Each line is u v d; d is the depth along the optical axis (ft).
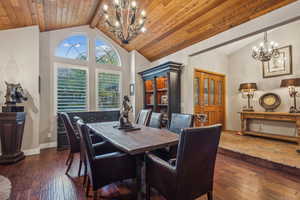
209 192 5.19
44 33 13.24
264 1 8.01
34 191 6.68
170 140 6.00
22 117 10.35
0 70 10.73
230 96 19.10
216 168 8.92
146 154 5.61
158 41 14.35
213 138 4.84
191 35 12.15
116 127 8.70
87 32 15.23
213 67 17.61
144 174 5.59
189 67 13.66
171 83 13.37
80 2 10.76
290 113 12.87
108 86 16.39
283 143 12.85
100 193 6.61
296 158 9.25
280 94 15.02
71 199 6.16
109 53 16.74
